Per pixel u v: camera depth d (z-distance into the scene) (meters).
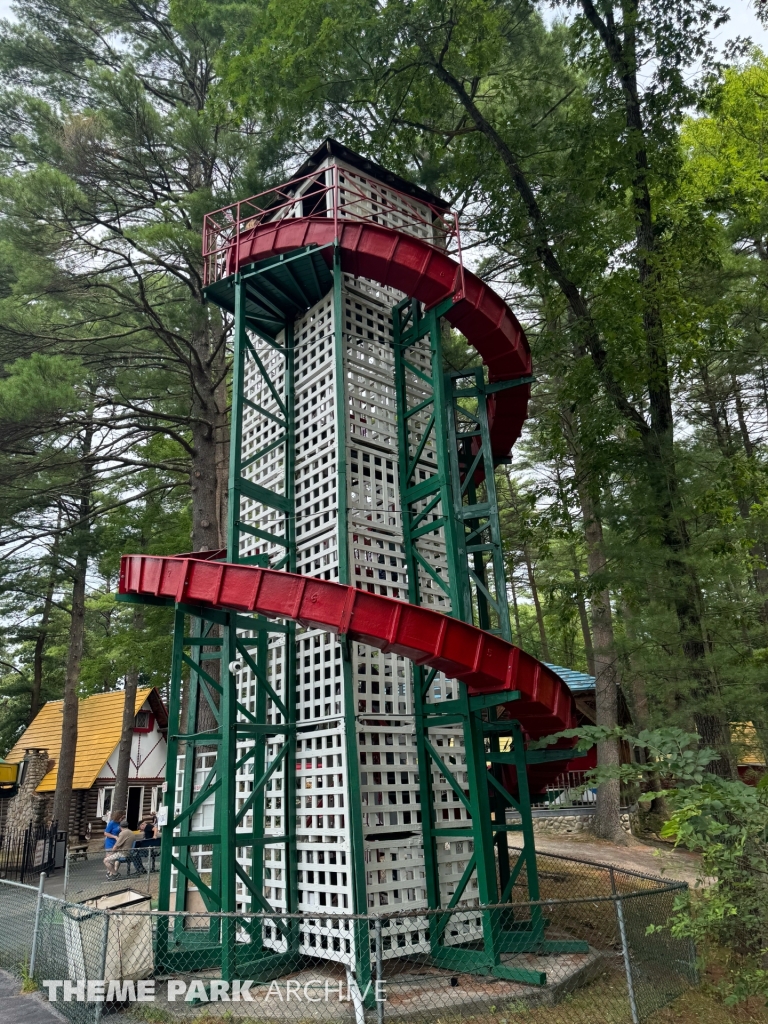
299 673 9.02
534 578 28.83
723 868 5.36
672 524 10.05
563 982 6.92
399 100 11.45
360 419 9.83
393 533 9.56
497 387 10.52
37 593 22.80
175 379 16.12
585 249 11.78
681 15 10.20
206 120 13.38
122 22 16.11
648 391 11.22
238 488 9.34
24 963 8.07
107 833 15.21
